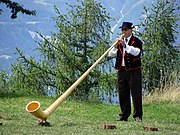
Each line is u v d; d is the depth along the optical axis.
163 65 23.95
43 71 25.19
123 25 11.80
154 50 24.17
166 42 24.89
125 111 12.02
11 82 24.77
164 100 18.14
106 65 25.12
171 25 25.12
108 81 24.42
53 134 8.77
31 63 25.17
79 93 24.33
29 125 9.83
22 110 13.09
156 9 25.53
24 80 24.86
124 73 11.92
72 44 25.62
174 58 24.52
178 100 18.14
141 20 25.56
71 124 10.44
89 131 9.27
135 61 11.85
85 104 16.05
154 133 9.44
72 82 25.25
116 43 11.77
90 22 25.52
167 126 10.85
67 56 25.17
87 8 25.53
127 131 9.52
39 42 25.61
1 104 14.77
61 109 14.09
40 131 9.01
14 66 25.03
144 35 24.98
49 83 25.28
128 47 11.66
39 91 24.98
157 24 25.12
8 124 9.86
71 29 25.58
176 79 19.38
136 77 11.85
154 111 15.44
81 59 25.34
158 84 23.03
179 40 25.12
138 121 11.83
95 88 24.61
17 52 25.53
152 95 18.56
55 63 25.45
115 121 11.53
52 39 25.59
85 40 25.61
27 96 17.67
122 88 12.00
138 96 11.90
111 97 24.48
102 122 11.05
